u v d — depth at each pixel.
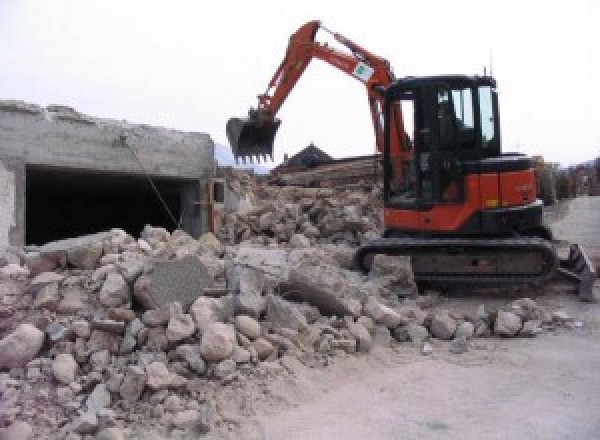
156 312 4.97
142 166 11.60
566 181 27.34
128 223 16.91
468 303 7.71
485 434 4.13
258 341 5.10
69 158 10.47
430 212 8.26
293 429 4.19
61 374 4.46
